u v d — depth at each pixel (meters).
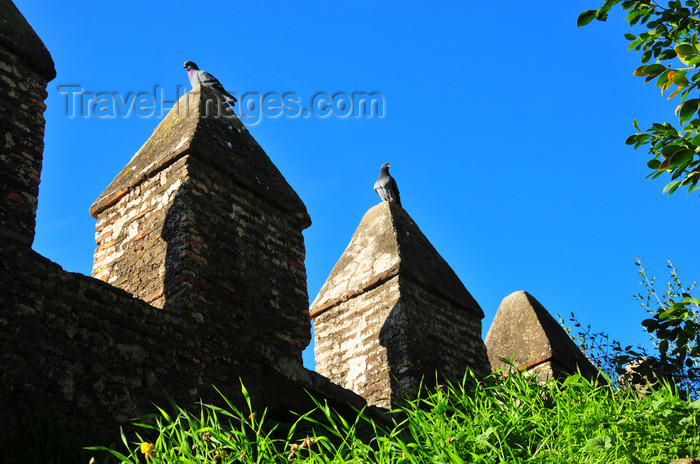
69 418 4.68
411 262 8.56
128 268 6.50
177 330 5.65
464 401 4.98
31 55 5.59
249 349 6.17
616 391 5.16
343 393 6.53
